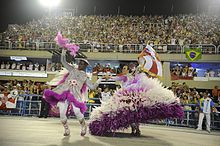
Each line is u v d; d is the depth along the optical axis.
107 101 6.69
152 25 23.86
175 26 22.95
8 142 4.72
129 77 6.91
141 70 6.93
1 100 13.60
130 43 21.55
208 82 18.52
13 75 21.64
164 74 19.45
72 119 12.63
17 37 24.05
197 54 18.98
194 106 13.27
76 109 6.14
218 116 12.21
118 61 21.34
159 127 11.15
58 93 6.11
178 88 15.30
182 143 6.09
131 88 6.64
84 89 6.55
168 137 7.21
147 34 22.55
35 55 21.95
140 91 6.52
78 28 24.53
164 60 19.81
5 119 10.36
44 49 21.86
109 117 6.38
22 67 21.69
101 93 13.30
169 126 12.27
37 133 6.24
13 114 13.75
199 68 20.14
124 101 6.45
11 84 16.22
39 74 21.20
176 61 19.69
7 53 22.42
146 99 6.42
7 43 22.64
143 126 11.19
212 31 21.33
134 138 6.36
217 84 18.33
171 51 19.83
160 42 20.89
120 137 6.36
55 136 5.88
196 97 13.53
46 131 6.79
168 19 24.14
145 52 7.12
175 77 19.12
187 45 19.50
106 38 22.61
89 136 6.20
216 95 15.55
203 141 6.91
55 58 15.93
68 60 7.04
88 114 13.09
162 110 6.40
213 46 19.20
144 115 6.34
